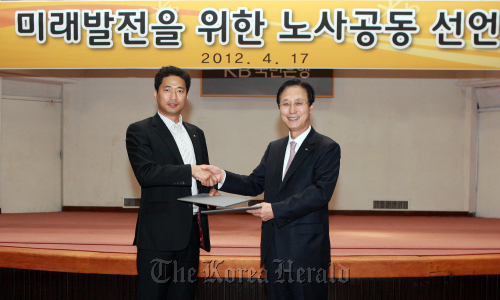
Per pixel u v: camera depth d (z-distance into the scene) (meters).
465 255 2.82
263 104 5.82
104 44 3.49
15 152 5.60
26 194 5.68
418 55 3.41
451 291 2.79
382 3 3.40
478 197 5.75
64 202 5.90
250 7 3.44
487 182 5.66
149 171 1.67
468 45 3.38
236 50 3.47
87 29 3.47
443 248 3.10
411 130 5.79
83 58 3.51
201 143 2.06
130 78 5.86
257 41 3.45
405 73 5.75
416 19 3.39
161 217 1.74
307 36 3.44
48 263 2.80
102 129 5.89
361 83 5.79
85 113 5.89
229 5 3.45
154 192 1.77
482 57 3.38
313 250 1.62
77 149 5.89
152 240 1.73
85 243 3.20
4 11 3.49
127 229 4.11
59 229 4.06
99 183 5.88
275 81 5.71
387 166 5.79
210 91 5.75
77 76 5.73
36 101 5.73
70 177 5.89
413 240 3.52
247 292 2.75
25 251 2.87
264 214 1.55
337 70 5.78
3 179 5.53
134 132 1.80
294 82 1.75
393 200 5.79
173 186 1.77
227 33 3.46
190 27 3.47
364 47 3.42
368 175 5.80
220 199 1.66
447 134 5.77
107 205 5.87
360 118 5.80
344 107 5.80
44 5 3.49
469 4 3.35
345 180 5.80
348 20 3.42
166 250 1.71
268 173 1.79
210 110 5.85
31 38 3.49
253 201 5.65
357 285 2.76
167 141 1.79
